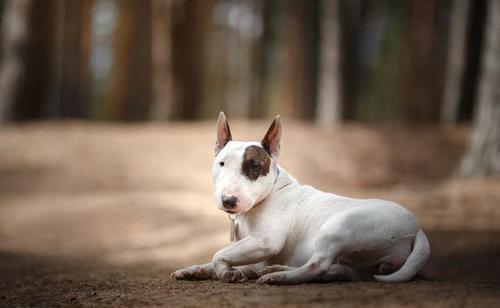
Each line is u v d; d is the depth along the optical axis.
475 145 11.95
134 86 30.22
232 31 45.00
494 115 11.58
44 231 11.66
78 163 16.62
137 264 8.05
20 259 8.38
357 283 4.27
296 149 17.66
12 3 22.59
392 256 4.45
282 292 3.95
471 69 21.16
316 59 30.86
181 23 24.55
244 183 4.33
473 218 9.06
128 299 4.25
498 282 6.43
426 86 27.44
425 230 8.72
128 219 12.20
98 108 43.19
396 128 20.20
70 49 28.39
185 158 16.88
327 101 26.08
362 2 32.41
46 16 22.86
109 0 41.50
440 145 18.16
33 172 16.05
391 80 40.16
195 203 13.33
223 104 45.06
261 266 4.75
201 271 4.85
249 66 36.56
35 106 22.77
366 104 41.88
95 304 4.29
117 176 15.66
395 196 11.41
